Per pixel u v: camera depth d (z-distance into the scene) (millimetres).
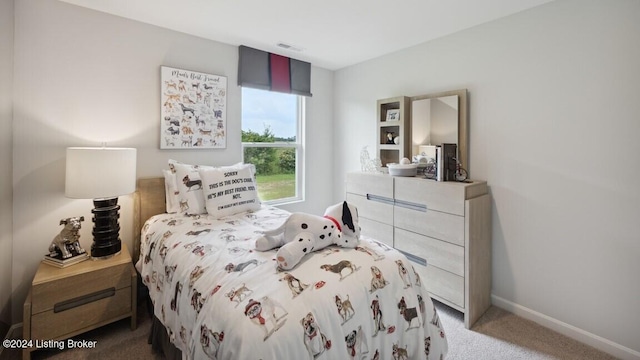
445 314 2248
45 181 2068
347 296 1197
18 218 1984
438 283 2252
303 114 3514
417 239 2389
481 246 2189
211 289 1220
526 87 2107
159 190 2447
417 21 2309
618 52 1731
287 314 1045
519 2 1996
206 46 2725
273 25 2422
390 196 2598
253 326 986
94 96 2219
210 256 1474
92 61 2201
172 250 1666
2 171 1821
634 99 1690
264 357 931
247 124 3111
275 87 3133
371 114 3293
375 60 3221
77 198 1885
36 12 1987
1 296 1828
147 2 2080
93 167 1902
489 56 2297
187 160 2682
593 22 1811
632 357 1731
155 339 1730
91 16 2184
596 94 1815
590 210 1867
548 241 2047
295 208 3527
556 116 1979
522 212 2160
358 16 2236
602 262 1833
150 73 2451
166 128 2531
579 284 1927
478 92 2375
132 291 1979
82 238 2227
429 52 2711
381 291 1321
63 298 1739
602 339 1838
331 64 3475
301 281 1204
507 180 2227
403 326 1367
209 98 2750
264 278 1220
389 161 3117
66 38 2096
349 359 1139
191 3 2088
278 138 3385
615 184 1770
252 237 1733
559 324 2008
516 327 2068
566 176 1953
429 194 2287
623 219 1752
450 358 1753
